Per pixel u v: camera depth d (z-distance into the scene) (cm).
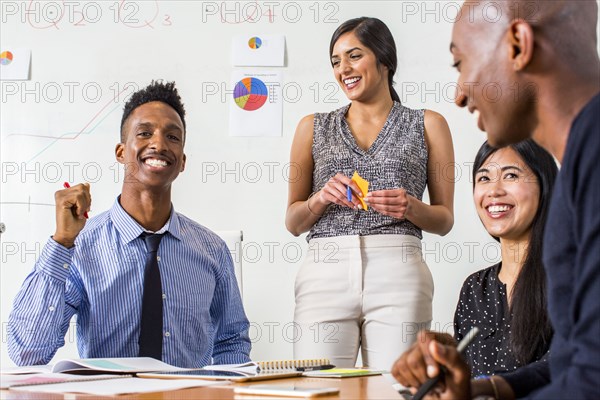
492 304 146
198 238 178
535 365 93
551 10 73
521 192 141
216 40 267
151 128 170
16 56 270
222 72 266
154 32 268
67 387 93
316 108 265
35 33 271
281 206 263
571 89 73
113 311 163
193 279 171
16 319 151
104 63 269
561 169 69
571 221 69
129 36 269
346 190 186
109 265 164
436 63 262
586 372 62
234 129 265
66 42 270
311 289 194
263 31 266
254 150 265
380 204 184
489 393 88
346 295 190
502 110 77
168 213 173
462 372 76
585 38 74
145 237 167
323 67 265
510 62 75
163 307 164
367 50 198
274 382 105
